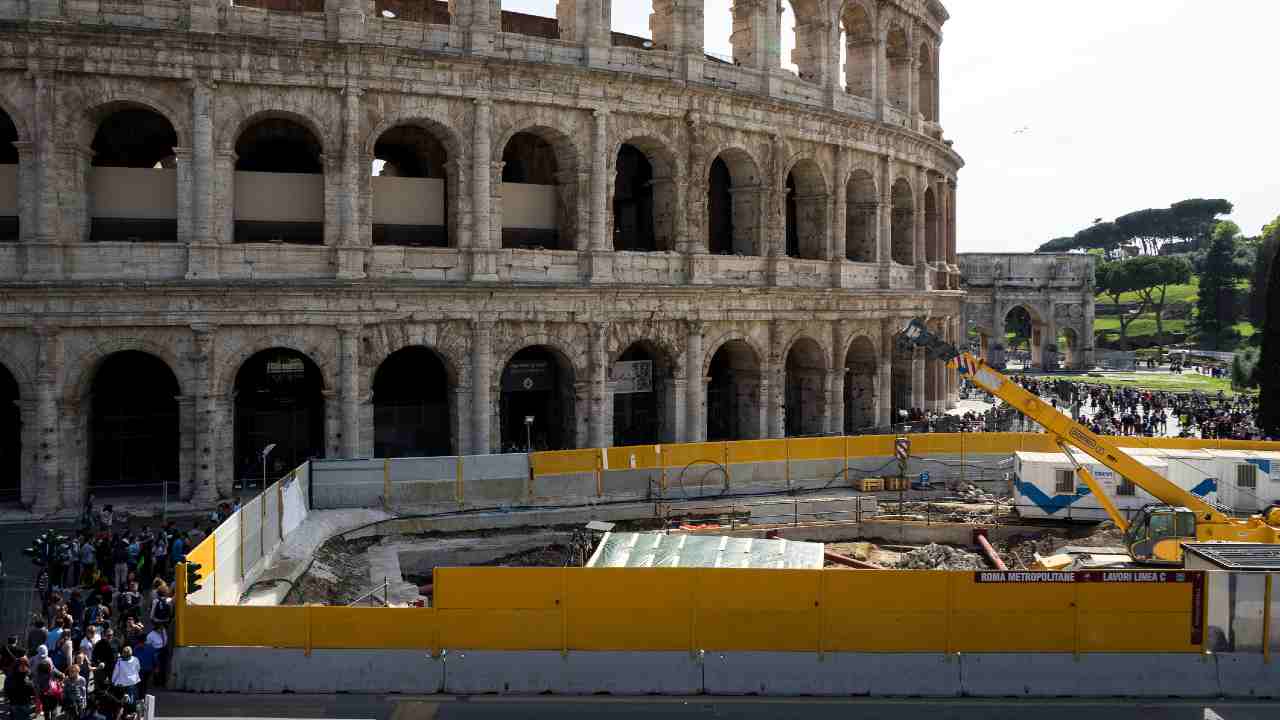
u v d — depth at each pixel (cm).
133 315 4878
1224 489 5175
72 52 4741
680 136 6122
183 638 3014
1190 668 3041
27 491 4853
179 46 4869
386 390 5984
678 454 5409
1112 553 4447
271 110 5081
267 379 5659
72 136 4809
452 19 5494
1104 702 2981
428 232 5709
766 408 6606
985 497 5791
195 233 4956
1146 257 19812
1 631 3372
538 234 5966
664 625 3047
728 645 3052
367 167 5266
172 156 6100
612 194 5938
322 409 5784
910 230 7894
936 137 8400
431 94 5356
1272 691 3022
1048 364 14712
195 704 2897
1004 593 3042
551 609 3047
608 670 3034
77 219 4875
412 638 3045
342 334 5212
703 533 4900
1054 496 5197
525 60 5491
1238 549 3475
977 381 4416
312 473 4788
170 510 4891
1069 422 4316
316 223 5419
